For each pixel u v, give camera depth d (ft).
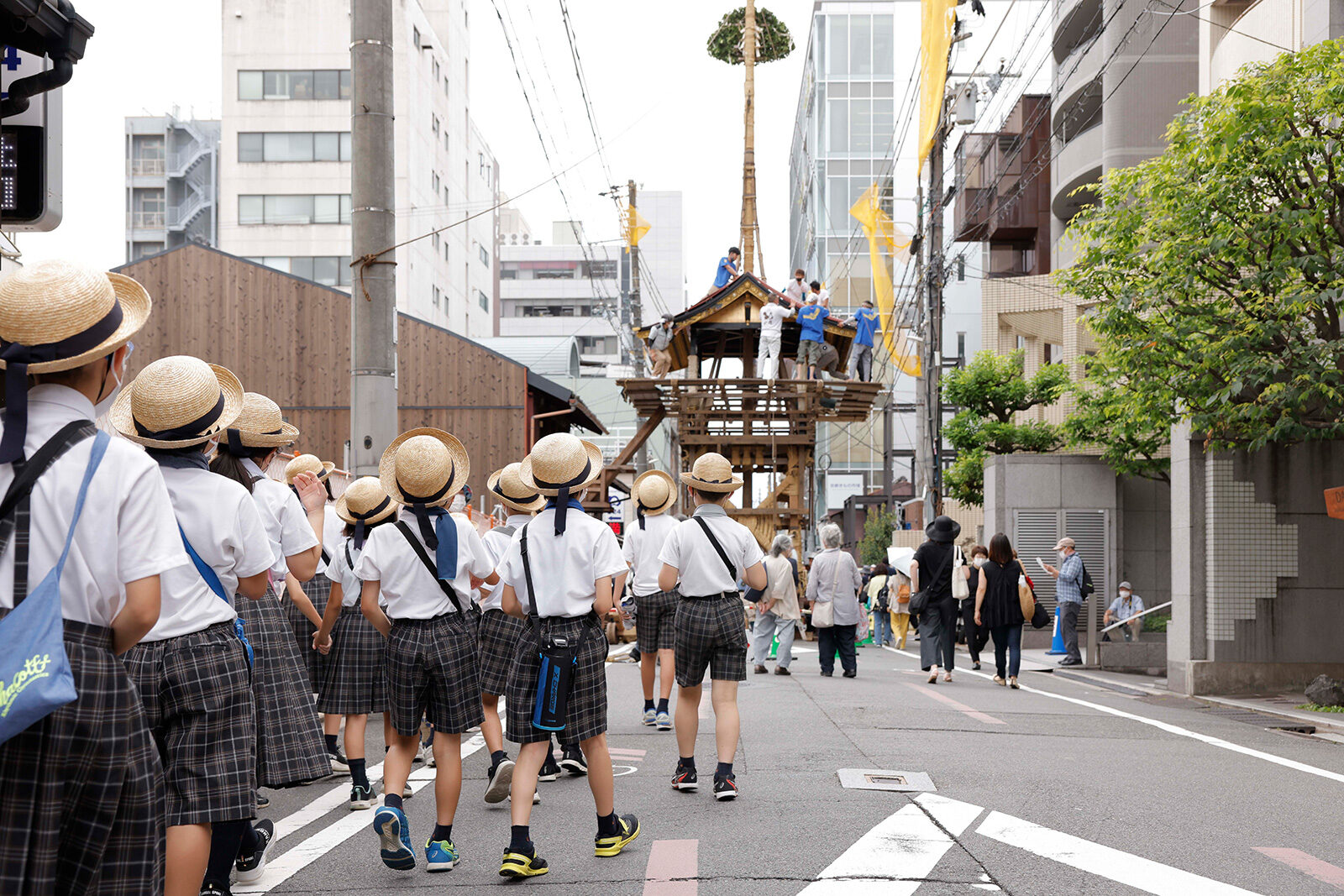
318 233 165.89
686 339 84.53
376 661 22.31
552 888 16.10
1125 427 52.75
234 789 12.71
